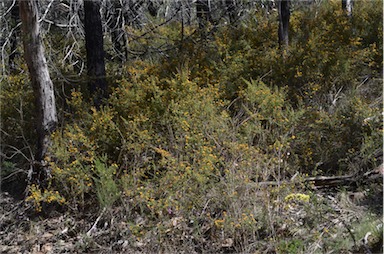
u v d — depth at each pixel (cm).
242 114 725
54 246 623
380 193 588
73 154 671
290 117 665
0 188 820
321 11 1232
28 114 884
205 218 561
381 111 707
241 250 512
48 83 755
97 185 637
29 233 662
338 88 852
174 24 1227
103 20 1148
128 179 616
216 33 1099
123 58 1125
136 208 615
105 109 789
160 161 634
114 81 981
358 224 523
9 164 786
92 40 920
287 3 1013
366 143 636
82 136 682
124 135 712
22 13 732
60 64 997
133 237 568
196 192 566
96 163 631
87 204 679
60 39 1065
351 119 685
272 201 542
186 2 1167
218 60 947
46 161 714
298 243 498
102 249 578
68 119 832
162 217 556
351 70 865
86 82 945
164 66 941
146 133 667
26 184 805
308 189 616
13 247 645
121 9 1119
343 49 920
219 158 591
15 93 918
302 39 1045
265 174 562
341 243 489
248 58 941
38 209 661
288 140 636
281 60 891
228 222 518
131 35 1133
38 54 743
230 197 533
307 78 852
